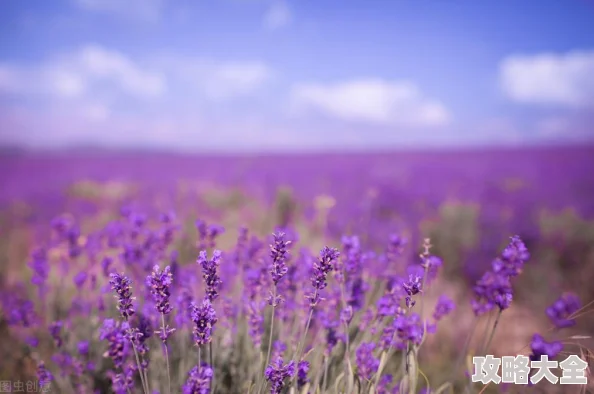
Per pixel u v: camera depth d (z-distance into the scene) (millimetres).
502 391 2074
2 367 2586
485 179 11750
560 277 4590
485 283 1901
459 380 2625
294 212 6879
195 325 1561
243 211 7516
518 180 11555
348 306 1868
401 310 1832
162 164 19719
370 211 6652
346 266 2023
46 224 6953
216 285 1585
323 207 6113
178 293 2490
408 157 21391
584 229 5320
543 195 8359
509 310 3928
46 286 3004
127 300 1585
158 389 2129
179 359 2299
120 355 1616
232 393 2176
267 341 2234
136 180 13406
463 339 3299
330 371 2066
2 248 5461
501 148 25547
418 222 6172
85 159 23016
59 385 2215
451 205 6422
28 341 2436
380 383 1839
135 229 2734
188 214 6301
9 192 10805
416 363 1773
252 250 2543
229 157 24062
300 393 1761
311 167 16188
